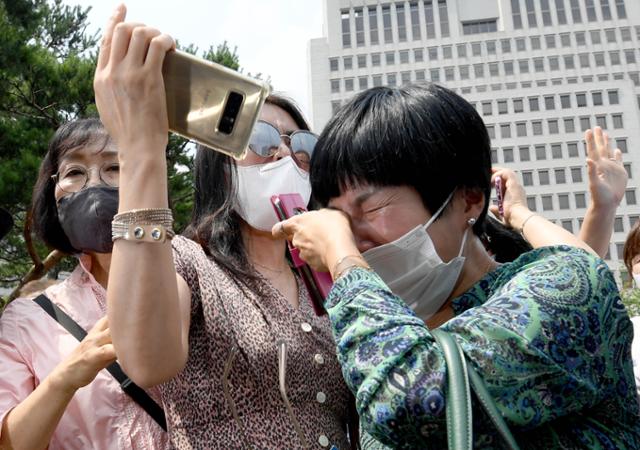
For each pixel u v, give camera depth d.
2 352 1.76
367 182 1.18
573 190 51.97
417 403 0.90
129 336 1.13
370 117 1.19
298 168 1.80
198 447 1.41
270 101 1.97
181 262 1.53
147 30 1.13
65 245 2.14
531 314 0.96
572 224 51.31
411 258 1.20
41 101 7.95
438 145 1.16
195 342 1.49
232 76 1.13
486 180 1.25
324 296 1.35
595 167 1.90
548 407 0.93
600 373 0.99
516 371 0.92
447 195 1.20
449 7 58.56
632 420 1.04
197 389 1.45
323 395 1.55
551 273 1.04
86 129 2.03
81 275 2.00
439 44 57.66
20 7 9.45
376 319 0.98
